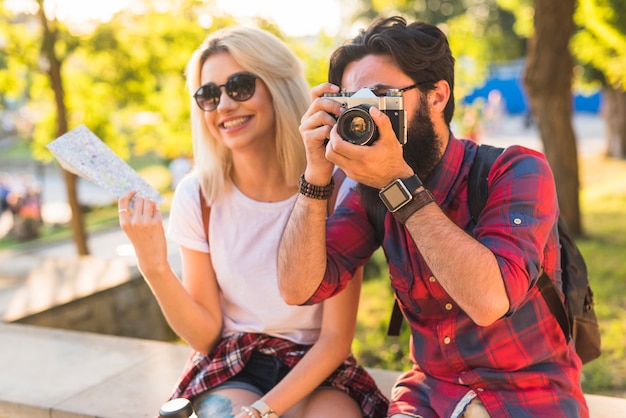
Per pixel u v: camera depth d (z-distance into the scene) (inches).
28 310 176.6
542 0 284.7
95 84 310.3
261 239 85.6
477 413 67.9
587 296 75.6
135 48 294.8
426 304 71.2
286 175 87.0
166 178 779.4
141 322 214.2
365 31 69.8
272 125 87.4
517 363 68.3
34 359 125.6
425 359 72.9
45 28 279.3
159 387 110.5
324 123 66.7
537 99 305.4
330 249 75.9
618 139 706.8
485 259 60.3
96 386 111.9
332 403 79.7
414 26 68.7
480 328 68.4
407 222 63.2
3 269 222.5
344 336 81.0
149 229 78.3
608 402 96.3
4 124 681.0
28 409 105.5
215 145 88.1
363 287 255.8
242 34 87.0
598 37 435.2
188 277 87.4
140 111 322.3
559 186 318.7
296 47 297.3
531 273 62.0
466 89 454.6
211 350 88.0
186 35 289.6
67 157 80.0
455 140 70.9
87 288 197.8
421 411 71.9
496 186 67.1
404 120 62.7
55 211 605.3
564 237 73.0
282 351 84.4
